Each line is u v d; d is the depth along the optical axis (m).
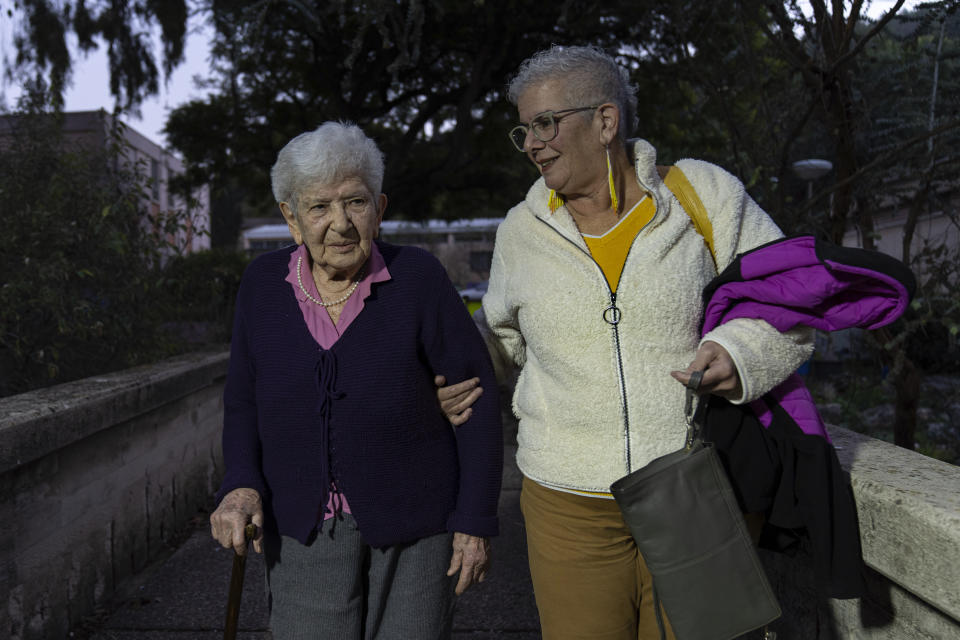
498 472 1.75
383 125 12.18
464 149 10.03
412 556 1.70
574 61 1.63
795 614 2.07
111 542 3.35
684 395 1.63
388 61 8.80
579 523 1.71
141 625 3.03
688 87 4.73
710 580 1.49
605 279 1.63
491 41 8.62
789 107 3.31
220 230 22.30
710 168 1.71
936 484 1.57
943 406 3.99
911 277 1.40
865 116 3.09
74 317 4.05
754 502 1.57
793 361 1.53
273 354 1.66
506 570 3.51
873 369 4.01
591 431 1.66
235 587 1.62
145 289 4.61
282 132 11.53
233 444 1.73
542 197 1.76
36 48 5.93
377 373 1.63
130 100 6.97
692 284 1.63
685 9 3.43
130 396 3.41
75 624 3.00
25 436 2.53
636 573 1.73
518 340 1.96
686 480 1.49
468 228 20.05
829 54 2.98
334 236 1.55
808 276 1.47
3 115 4.41
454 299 1.73
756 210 1.71
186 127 11.22
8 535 2.54
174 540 4.07
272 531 1.69
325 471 1.62
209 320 6.05
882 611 1.67
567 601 1.74
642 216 1.66
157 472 3.92
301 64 9.84
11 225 4.05
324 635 1.65
